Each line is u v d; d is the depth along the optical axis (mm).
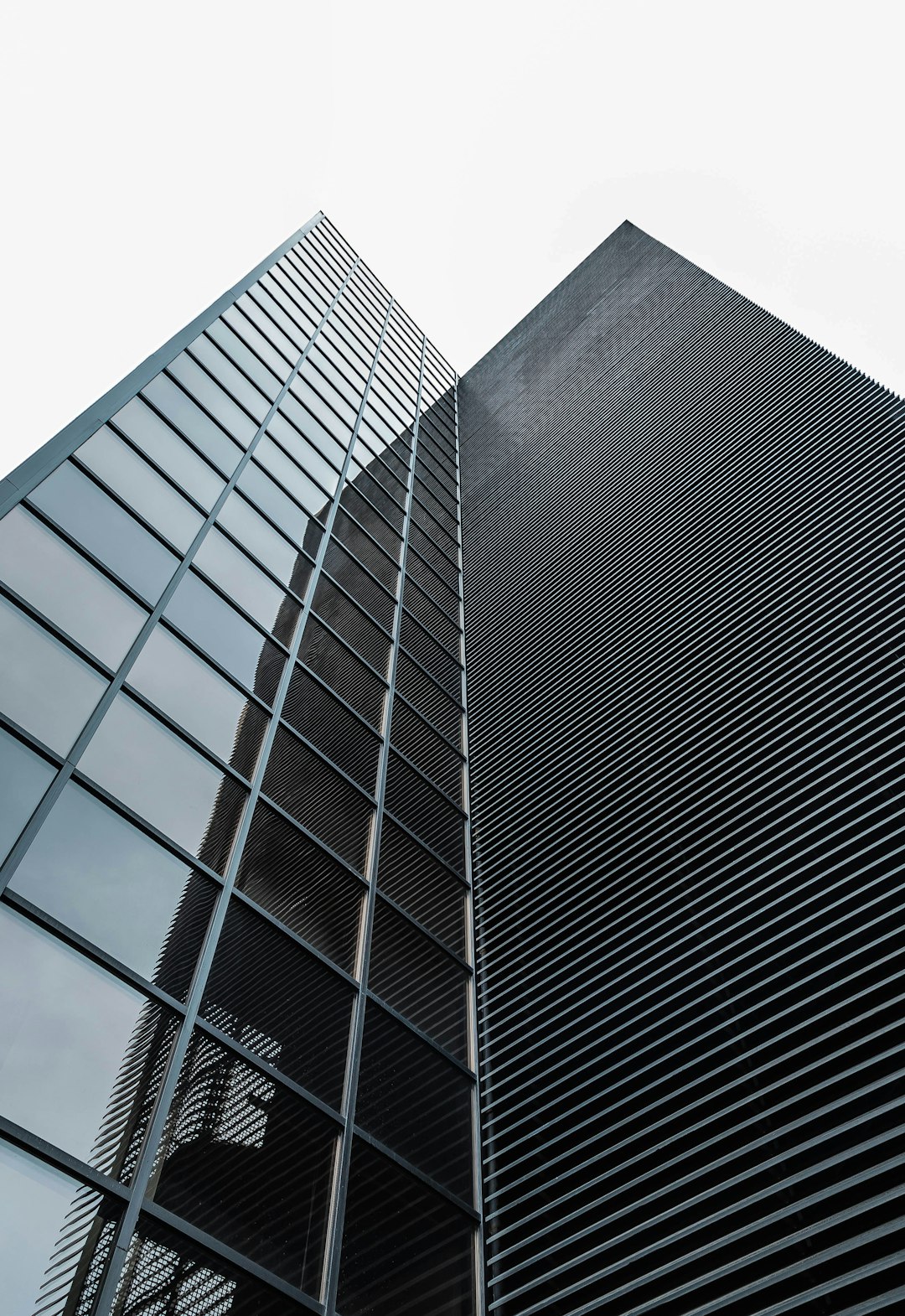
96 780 7176
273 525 12594
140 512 9922
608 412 18656
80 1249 4984
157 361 12531
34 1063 5453
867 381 12695
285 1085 6875
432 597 16328
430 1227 7027
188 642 9273
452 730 13508
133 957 6477
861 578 9977
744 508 12531
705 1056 6934
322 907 8672
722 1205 6000
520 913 9984
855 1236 5285
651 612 12398
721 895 8180
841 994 6609
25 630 7465
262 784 9016
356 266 27109
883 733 8180
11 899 5934
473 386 27719
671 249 23156
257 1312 5523
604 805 10305
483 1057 8883
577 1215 6684
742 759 9188
